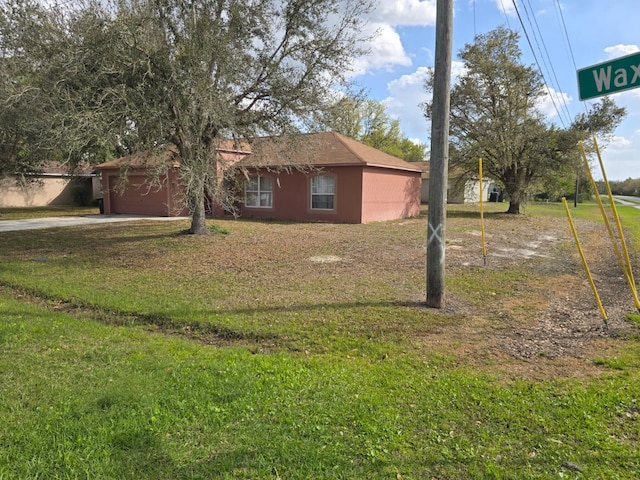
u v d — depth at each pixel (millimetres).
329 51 11078
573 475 2424
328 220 18781
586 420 3002
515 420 3027
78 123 8195
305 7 10938
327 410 3146
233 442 2736
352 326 5297
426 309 6016
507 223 18891
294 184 19484
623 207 33188
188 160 10250
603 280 8023
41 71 9023
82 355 4211
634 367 3975
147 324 5590
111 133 8523
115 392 3332
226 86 9930
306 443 2723
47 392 3371
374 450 2656
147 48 8828
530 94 21078
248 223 17578
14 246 11711
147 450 2635
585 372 3914
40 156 14000
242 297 6707
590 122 20469
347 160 17953
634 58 2904
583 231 16312
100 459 2541
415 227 16438
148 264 9383
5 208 26766
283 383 3625
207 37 9312
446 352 4465
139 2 8938
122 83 8891
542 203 39438
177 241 12234
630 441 2756
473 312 5949
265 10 10539
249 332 5121
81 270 8781
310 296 6730
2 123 11125
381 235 13945
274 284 7562
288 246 11609
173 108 9617
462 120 22359
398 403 3279
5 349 4332
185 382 3594
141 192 21719
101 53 8727
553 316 5773
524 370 3984
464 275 8297
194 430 2875
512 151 21922
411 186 22359
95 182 29438
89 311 6168
